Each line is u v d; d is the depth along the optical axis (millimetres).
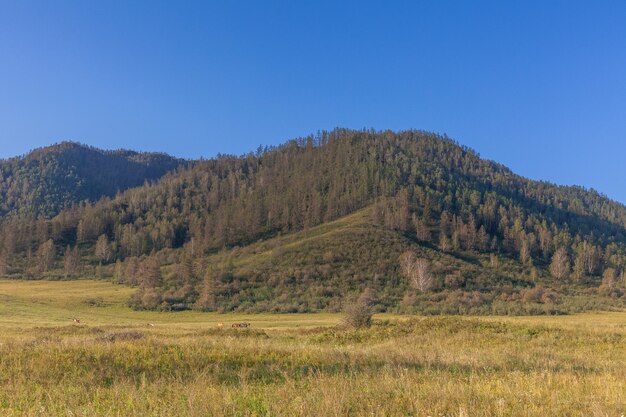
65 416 8328
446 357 16391
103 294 103750
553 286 114625
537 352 19234
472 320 29781
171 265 133250
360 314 34750
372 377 12164
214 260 131625
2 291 104000
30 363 13062
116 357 13961
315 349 17453
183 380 11719
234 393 9695
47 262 144250
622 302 102875
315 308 90375
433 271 109188
